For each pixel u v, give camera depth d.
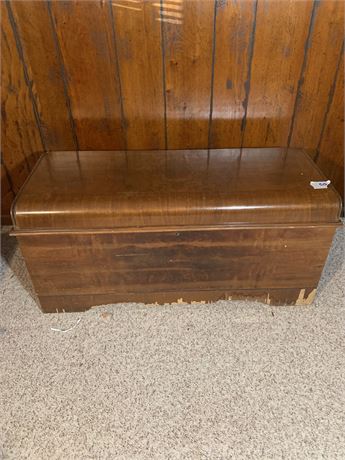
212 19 1.15
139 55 1.21
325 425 0.92
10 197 1.57
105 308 1.26
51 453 0.87
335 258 1.46
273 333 1.17
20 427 0.93
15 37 1.17
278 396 0.99
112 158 1.29
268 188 1.08
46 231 1.02
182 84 1.28
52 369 1.06
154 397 0.99
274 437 0.90
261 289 1.22
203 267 1.14
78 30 1.16
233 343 1.14
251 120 1.37
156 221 1.03
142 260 1.12
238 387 1.01
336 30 1.17
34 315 1.24
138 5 1.12
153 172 1.18
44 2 1.11
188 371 1.05
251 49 1.21
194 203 1.03
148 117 1.35
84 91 1.28
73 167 1.22
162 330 1.18
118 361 1.08
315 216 1.04
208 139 1.41
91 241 1.06
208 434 0.91
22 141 1.40
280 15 1.14
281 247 1.10
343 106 1.33
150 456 0.86
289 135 1.41
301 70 1.25
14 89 1.27
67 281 1.16
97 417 0.94
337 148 1.45
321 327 1.18
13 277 1.39
